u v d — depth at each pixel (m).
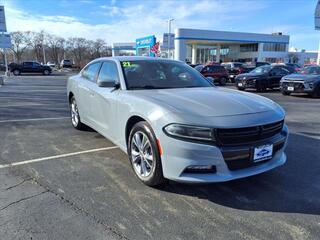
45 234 2.64
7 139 5.67
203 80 4.91
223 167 3.05
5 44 26.39
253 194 3.47
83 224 2.80
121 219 2.90
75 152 4.91
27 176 3.90
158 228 2.76
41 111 8.89
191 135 3.01
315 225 2.84
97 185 3.65
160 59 5.04
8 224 2.78
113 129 4.32
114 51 64.38
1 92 14.35
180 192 3.48
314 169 4.27
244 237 2.64
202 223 2.86
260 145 3.20
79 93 5.74
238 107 3.37
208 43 55.62
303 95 14.46
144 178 3.60
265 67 16.94
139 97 3.69
